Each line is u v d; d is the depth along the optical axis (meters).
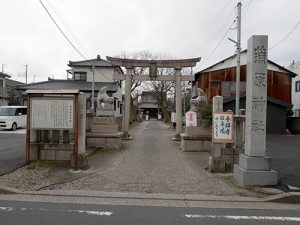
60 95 9.48
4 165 9.59
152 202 6.43
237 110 19.39
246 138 8.05
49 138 10.20
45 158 10.06
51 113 9.48
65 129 9.47
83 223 5.03
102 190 7.22
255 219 5.41
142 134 24.47
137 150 14.31
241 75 30.19
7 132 23.58
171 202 6.45
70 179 8.16
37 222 5.03
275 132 26.75
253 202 6.52
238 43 19.53
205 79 31.09
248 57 8.12
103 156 12.30
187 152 13.89
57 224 4.95
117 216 5.44
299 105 33.53
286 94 29.66
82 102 9.76
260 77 7.78
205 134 14.34
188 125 14.45
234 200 6.61
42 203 6.18
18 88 34.78
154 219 5.31
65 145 10.02
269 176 7.53
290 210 6.00
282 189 7.24
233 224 5.13
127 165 10.34
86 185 7.61
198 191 7.23
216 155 9.43
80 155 9.53
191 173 9.17
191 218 5.41
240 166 8.18
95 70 36.78
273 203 6.48
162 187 7.55
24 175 8.32
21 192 6.91
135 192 7.11
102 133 14.62
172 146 16.36
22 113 27.23
